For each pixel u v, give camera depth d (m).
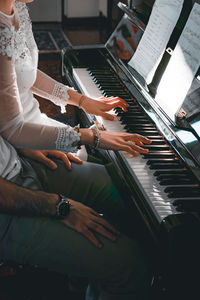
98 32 6.60
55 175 1.70
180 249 1.14
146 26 1.97
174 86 1.59
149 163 1.47
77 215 1.42
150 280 1.37
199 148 1.37
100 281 1.42
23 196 1.38
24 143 1.48
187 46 1.56
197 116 1.44
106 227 1.42
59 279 1.89
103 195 1.71
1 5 1.37
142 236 1.35
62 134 1.48
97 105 1.87
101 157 2.06
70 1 6.97
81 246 1.38
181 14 1.74
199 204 1.26
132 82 1.94
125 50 2.23
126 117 1.79
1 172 1.46
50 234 1.39
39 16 7.00
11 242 1.41
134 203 1.36
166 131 1.58
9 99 1.41
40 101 3.81
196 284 1.21
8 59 1.37
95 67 2.35
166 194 1.32
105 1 6.89
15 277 1.88
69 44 5.83
